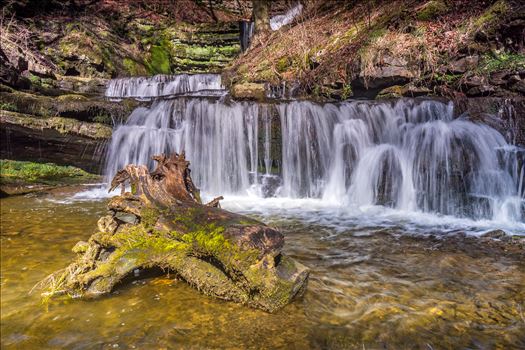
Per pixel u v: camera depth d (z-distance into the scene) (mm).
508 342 2234
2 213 5445
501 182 5418
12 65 9844
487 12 7062
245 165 7703
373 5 10883
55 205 6023
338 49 9242
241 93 8594
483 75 6523
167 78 12523
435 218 5426
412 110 6629
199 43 16250
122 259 2852
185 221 2947
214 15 18922
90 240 3004
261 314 2527
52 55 12609
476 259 3617
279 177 7484
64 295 2785
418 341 2244
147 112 8500
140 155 8367
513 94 6098
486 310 2609
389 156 6430
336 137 7062
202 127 7949
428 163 6012
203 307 2615
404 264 3496
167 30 16375
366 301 2738
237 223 2809
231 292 2676
